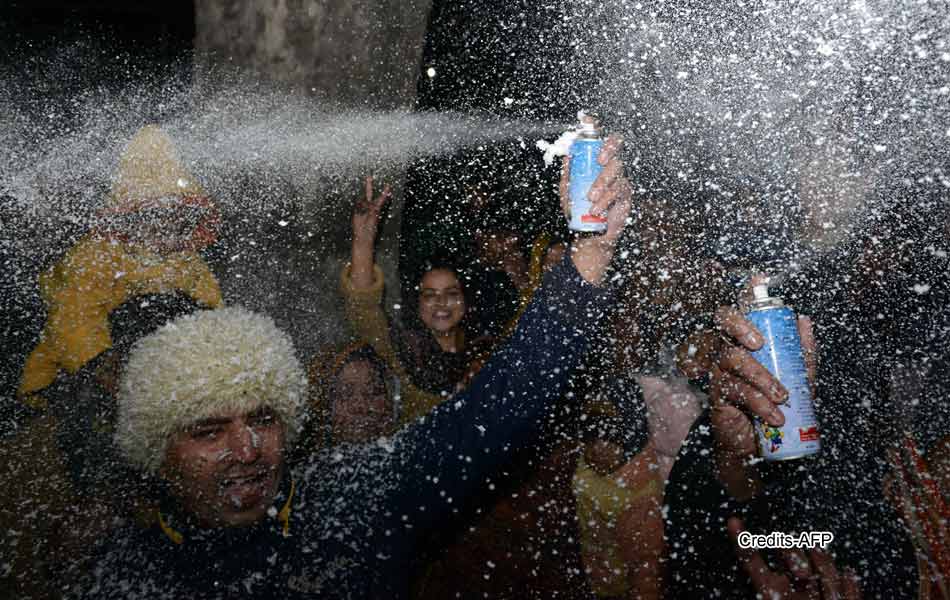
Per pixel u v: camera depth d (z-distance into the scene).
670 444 1.64
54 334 2.13
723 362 1.55
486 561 1.63
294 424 1.40
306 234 3.25
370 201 2.82
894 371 1.67
